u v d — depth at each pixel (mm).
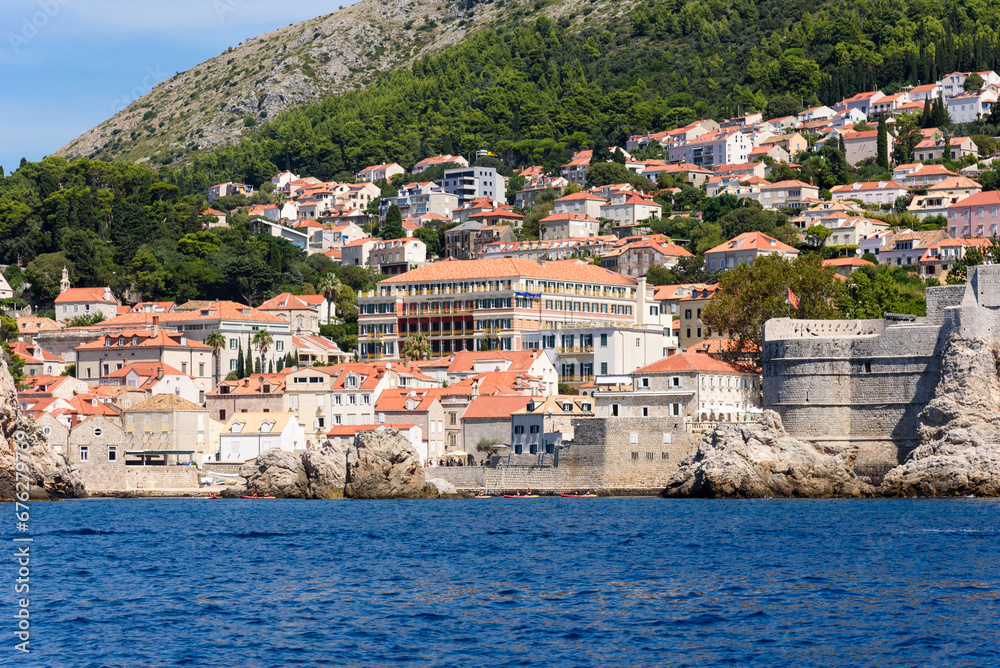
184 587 119375
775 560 131875
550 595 112438
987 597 108312
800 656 88188
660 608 105312
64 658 89750
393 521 182375
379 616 103188
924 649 89500
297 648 91875
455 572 127375
